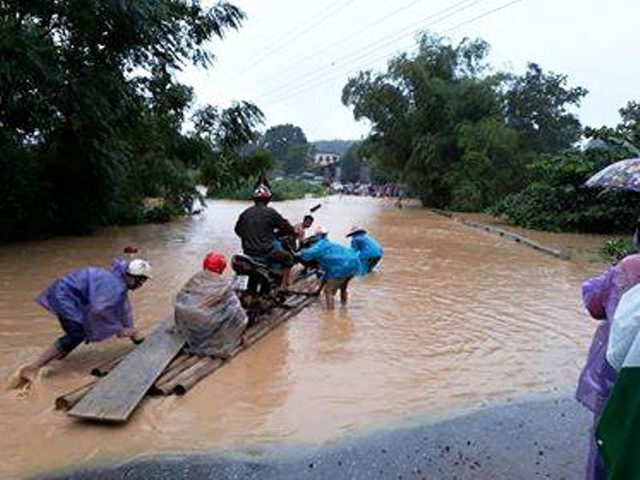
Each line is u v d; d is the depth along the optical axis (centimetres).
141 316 848
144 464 458
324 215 3042
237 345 707
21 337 741
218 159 2380
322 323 860
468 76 3950
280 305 908
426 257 1537
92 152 1698
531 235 2202
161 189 2452
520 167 3697
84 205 1759
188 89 2105
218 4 2039
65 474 442
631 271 361
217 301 678
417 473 457
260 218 875
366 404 580
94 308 612
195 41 2048
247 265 805
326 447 495
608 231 2333
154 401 565
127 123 1744
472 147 3581
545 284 1195
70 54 1510
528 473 459
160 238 1767
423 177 3856
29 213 1608
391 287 1125
